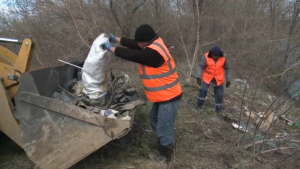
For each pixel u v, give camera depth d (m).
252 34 9.17
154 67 2.99
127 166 3.19
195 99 5.64
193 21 9.48
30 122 2.80
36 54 7.25
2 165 3.10
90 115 2.73
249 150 3.79
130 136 3.75
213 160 3.49
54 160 2.75
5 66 3.20
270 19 9.57
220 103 5.09
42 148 2.77
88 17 7.69
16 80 3.19
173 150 3.35
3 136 3.56
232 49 9.03
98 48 3.16
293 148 3.71
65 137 2.76
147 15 9.56
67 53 7.48
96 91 3.29
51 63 7.27
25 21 7.95
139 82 6.29
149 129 4.03
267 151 3.59
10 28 7.92
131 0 8.55
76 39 7.49
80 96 3.39
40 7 7.82
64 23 7.69
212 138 4.05
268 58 8.33
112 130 2.74
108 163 3.23
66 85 3.69
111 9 8.11
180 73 7.64
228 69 5.04
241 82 7.85
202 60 5.02
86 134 2.74
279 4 9.48
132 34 9.00
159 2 9.52
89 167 3.13
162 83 3.06
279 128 4.70
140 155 3.43
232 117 4.96
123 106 3.28
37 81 2.99
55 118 2.78
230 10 9.95
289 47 8.19
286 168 3.35
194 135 4.06
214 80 5.02
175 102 3.18
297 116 5.44
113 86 3.81
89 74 3.24
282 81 7.57
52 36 7.73
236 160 3.48
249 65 8.64
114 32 8.48
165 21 9.57
